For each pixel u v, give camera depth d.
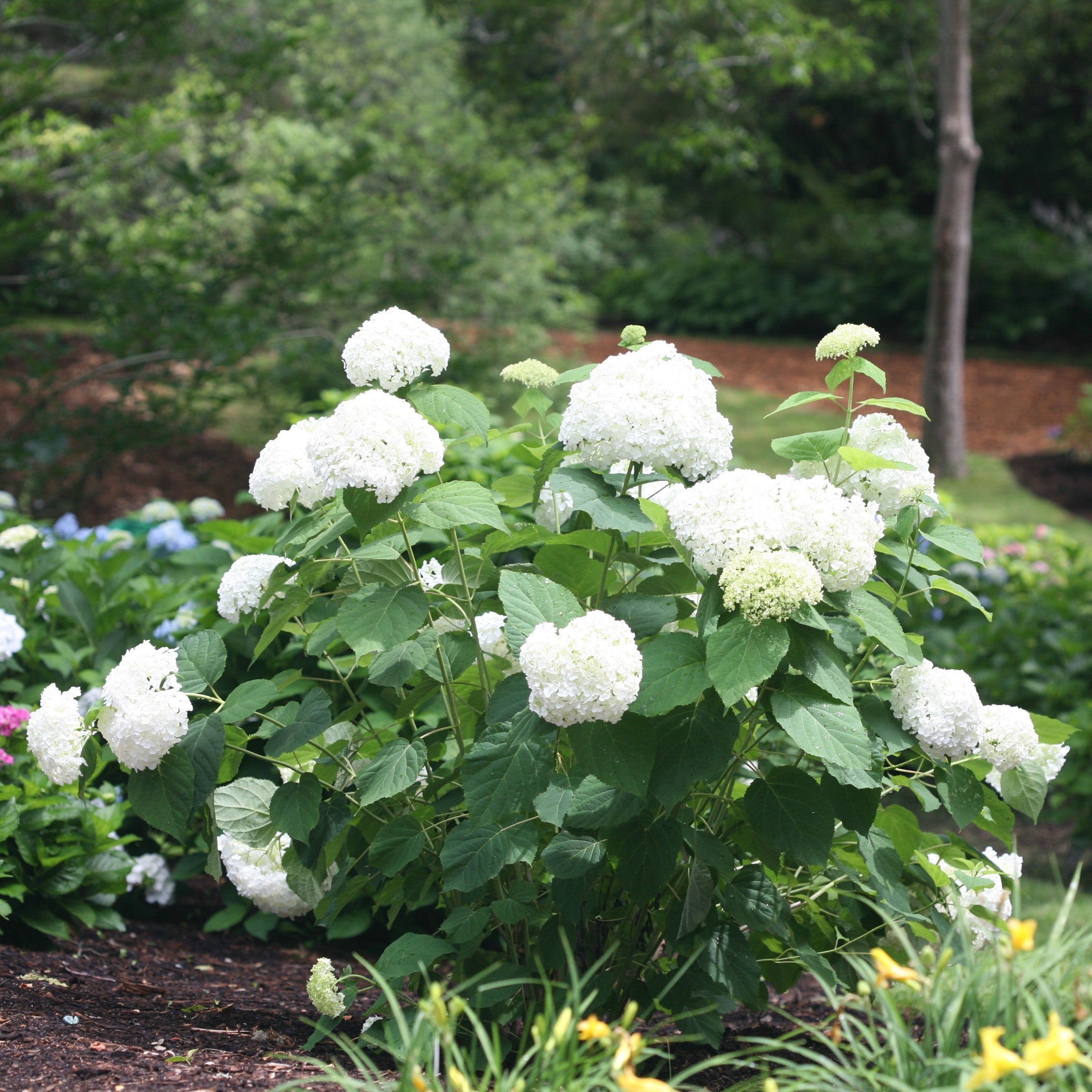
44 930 2.99
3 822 2.86
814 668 1.94
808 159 23.59
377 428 1.98
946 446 12.49
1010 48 19.64
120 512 8.83
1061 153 22.59
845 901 2.55
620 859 2.07
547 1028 1.78
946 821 5.24
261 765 2.53
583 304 11.76
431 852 2.42
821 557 2.00
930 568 2.45
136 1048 2.23
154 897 3.53
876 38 19.64
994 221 22.05
